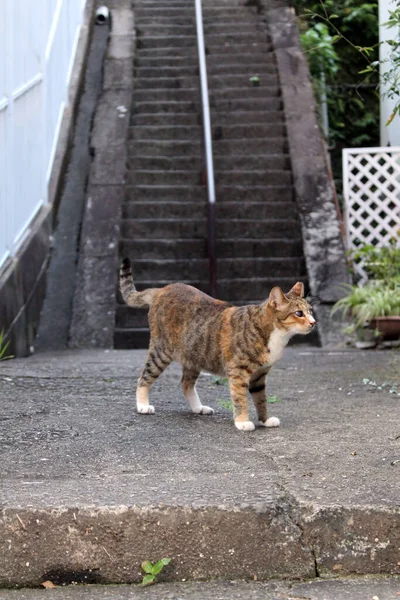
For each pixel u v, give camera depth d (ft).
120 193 33.14
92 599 9.05
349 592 9.19
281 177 34.55
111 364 22.81
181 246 31.63
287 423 15.17
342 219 33.94
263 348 14.67
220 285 30.35
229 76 39.78
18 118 25.66
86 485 10.78
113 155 34.91
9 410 15.93
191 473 11.47
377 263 30.60
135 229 32.32
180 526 9.71
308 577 9.72
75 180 34.58
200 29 37.65
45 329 28.25
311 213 32.24
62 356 25.30
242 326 14.79
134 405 16.85
